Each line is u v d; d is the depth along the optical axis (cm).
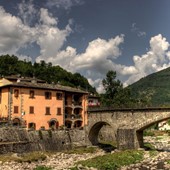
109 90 13412
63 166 5359
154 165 5378
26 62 16850
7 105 7119
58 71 16000
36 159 5850
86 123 8762
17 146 6256
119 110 7425
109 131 9356
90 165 5234
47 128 7806
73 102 8612
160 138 10638
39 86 7738
